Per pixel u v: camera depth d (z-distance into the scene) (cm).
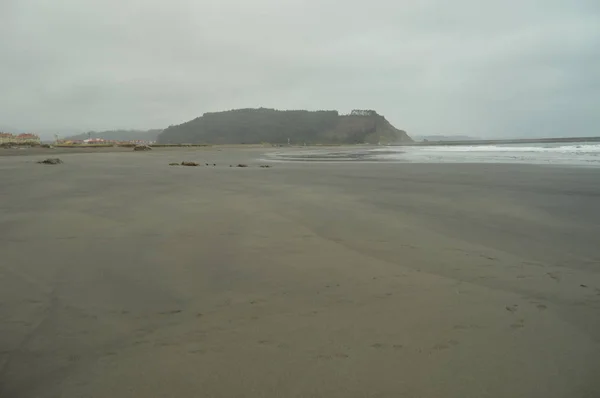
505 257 455
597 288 360
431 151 4822
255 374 228
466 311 312
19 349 257
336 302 330
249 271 407
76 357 248
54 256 455
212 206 790
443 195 950
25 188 1079
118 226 606
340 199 889
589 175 1391
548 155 2988
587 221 648
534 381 222
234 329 283
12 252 470
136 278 387
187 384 220
